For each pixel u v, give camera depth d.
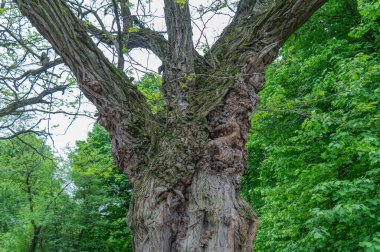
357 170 8.53
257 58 4.16
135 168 3.78
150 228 3.30
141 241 3.32
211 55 4.32
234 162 3.67
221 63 4.29
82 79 3.89
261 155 13.77
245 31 4.56
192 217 3.34
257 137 10.95
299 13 4.24
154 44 4.96
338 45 9.30
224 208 3.33
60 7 3.85
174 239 3.35
